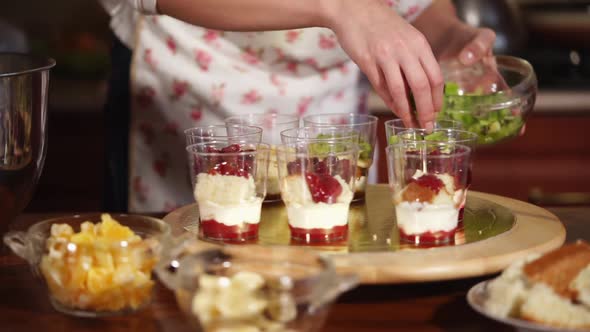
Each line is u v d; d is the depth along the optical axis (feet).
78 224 3.60
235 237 3.97
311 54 5.85
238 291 2.80
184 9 4.52
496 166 8.43
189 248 3.74
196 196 4.03
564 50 9.66
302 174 3.89
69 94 8.87
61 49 10.00
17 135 3.80
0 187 3.82
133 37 5.97
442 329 3.14
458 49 5.54
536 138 8.38
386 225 4.17
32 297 3.50
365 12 4.14
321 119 4.92
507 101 4.69
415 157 3.78
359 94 6.23
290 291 2.80
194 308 2.83
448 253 3.59
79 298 3.23
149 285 3.30
